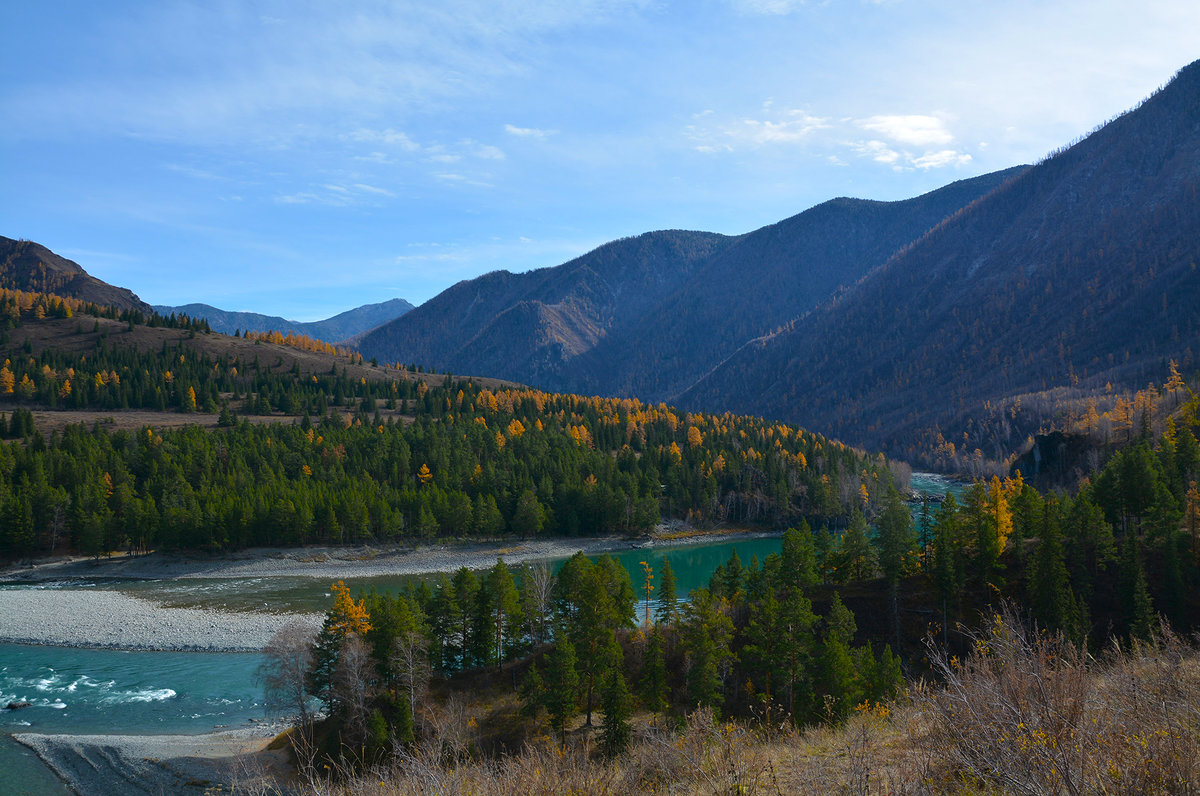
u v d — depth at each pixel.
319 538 112.25
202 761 41.22
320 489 117.94
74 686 55.12
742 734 14.40
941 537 57.50
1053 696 8.98
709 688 41.88
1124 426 136.12
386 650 43.41
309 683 44.94
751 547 126.62
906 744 11.62
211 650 64.25
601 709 44.12
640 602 81.31
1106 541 55.44
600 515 130.25
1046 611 47.97
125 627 70.50
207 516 104.00
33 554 102.56
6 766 41.44
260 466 128.88
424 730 39.69
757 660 43.62
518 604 52.56
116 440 133.50
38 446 125.75
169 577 96.75
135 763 41.28
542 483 131.00
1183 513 59.78
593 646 43.47
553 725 40.09
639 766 12.66
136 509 103.50
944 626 54.59
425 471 134.25
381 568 103.88
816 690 42.06
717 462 153.12
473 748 38.50
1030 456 156.50
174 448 129.00
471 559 110.81
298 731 42.88
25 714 49.59
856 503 145.25
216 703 51.94
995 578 57.44
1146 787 7.28
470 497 128.75
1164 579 50.91
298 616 75.50
